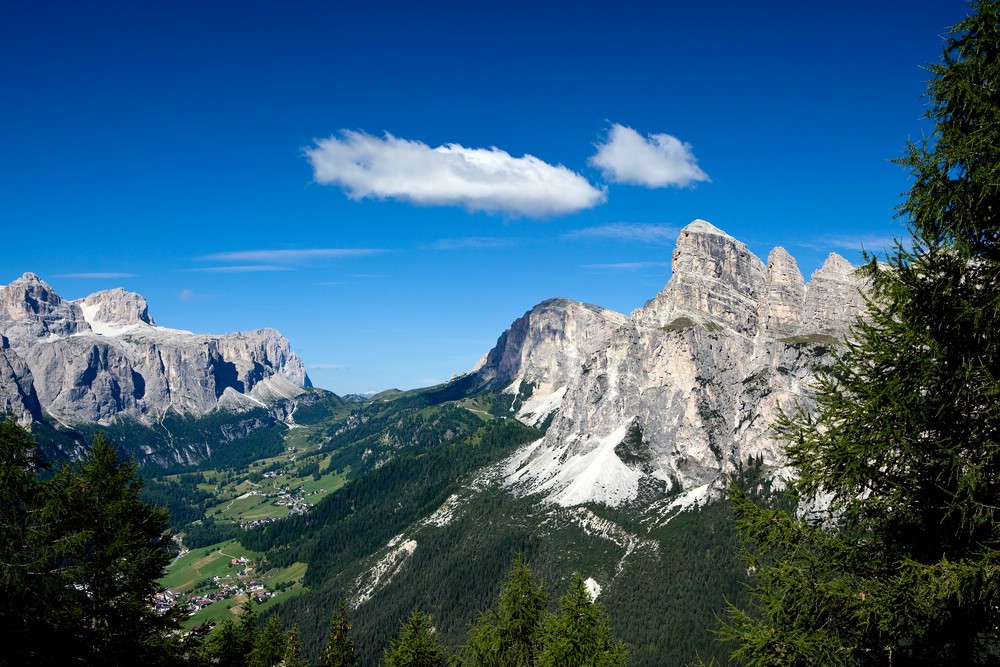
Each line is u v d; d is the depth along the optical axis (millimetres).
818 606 24484
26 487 42031
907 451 23094
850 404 24594
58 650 40062
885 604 22469
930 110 24812
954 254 23688
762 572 26078
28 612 38906
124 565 43812
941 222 24266
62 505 42094
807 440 25688
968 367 21938
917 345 23484
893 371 24312
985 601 21953
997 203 23297
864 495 25953
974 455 22875
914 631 22688
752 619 26922
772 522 26125
